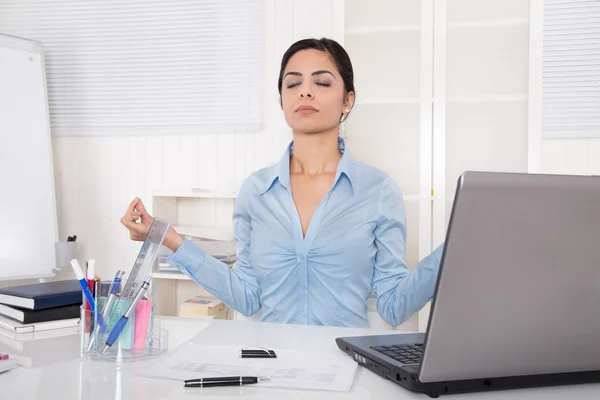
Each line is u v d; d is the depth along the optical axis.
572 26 2.77
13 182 2.92
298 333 1.22
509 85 2.49
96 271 3.24
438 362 0.76
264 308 1.86
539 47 2.45
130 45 3.18
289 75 1.83
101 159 3.24
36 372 0.92
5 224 2.88
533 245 0.74
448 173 2.52
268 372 0.90
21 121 2.98
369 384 0.86
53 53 3.25
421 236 2.51
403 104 2.55
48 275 2.98
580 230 0.74
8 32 3.30
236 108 3.06
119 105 3.19
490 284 0.74
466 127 2.51
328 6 2.92
